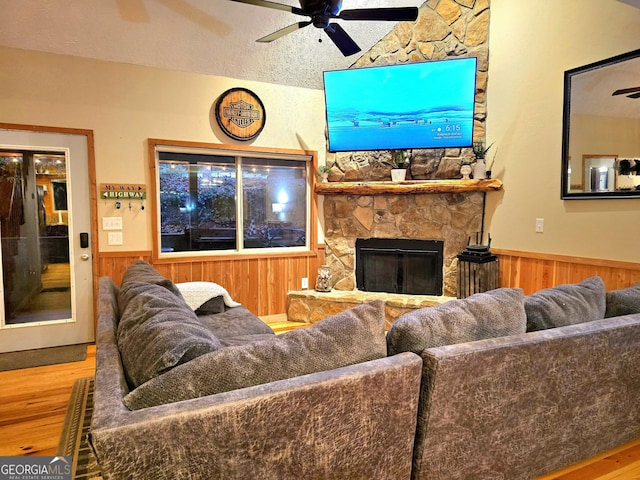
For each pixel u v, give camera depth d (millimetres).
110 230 3559
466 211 3992
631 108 2697
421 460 1333
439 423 1330
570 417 1658
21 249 3320
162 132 3688
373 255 4418
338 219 4477
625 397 1822
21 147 3250
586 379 1660
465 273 3814
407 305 3912
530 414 1534
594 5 2912
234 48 3656
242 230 4191
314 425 1107
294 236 4480
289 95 4215
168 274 3771
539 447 1600
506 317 1544
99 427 876
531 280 3473
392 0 3811
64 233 3438
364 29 4070
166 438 921
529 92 3430
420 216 4207
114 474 886
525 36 3449
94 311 3553
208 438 967
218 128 3916
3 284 3275
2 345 3287
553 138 3242
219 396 1014
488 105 3852
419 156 4223
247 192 4203
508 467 1534
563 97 3137
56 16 3018
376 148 4082
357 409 1171
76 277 3486
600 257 2932
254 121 4031
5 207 3254
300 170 4453
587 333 1623
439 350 1312
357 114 4043
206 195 4016
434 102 3834
